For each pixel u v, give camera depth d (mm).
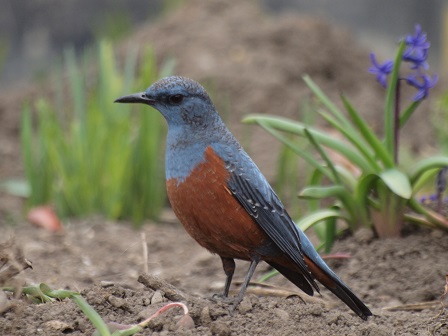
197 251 11672
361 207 10203
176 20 20016
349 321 7801
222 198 7707
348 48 19859
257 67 18484
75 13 29188
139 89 13367
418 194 12562
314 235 11602
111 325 7125
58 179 14023
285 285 9812
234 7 20328
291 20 19906
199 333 7117
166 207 14711
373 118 17719
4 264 7324
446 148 14883
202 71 18344
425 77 9977
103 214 13703
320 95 10391
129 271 10656
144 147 13664
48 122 14000
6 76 28031
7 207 14711
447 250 9867
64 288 9609
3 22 28906
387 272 9648
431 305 8914
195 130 7926
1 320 7027
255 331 7324
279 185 13688
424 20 31125
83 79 15461
